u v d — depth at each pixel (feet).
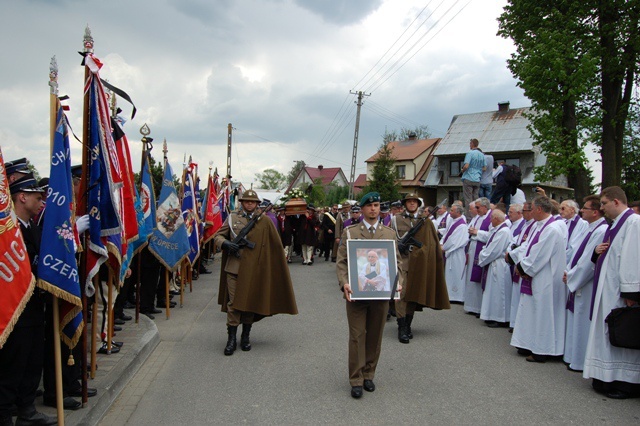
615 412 14.75
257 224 21.44
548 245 19.79
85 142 14.38
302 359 19.76
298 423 13.75
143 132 25.09
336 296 34.55
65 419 12.75
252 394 15.93
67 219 12.35
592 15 56.70
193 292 35.55
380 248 15.92
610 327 15.49
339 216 54.13
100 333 19.83
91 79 14.40
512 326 24.12
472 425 13.67
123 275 18.29
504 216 26.32
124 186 18.81
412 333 24.45
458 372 18.28
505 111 122.31
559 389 16.66
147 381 17.12
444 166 122.31
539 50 53.72
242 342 21.18
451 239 33.50
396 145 150.30
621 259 15.65
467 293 29.73
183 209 30.27
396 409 14.75
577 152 55.62
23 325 11.85
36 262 12.44
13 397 11.88
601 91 60.64
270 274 21.35
